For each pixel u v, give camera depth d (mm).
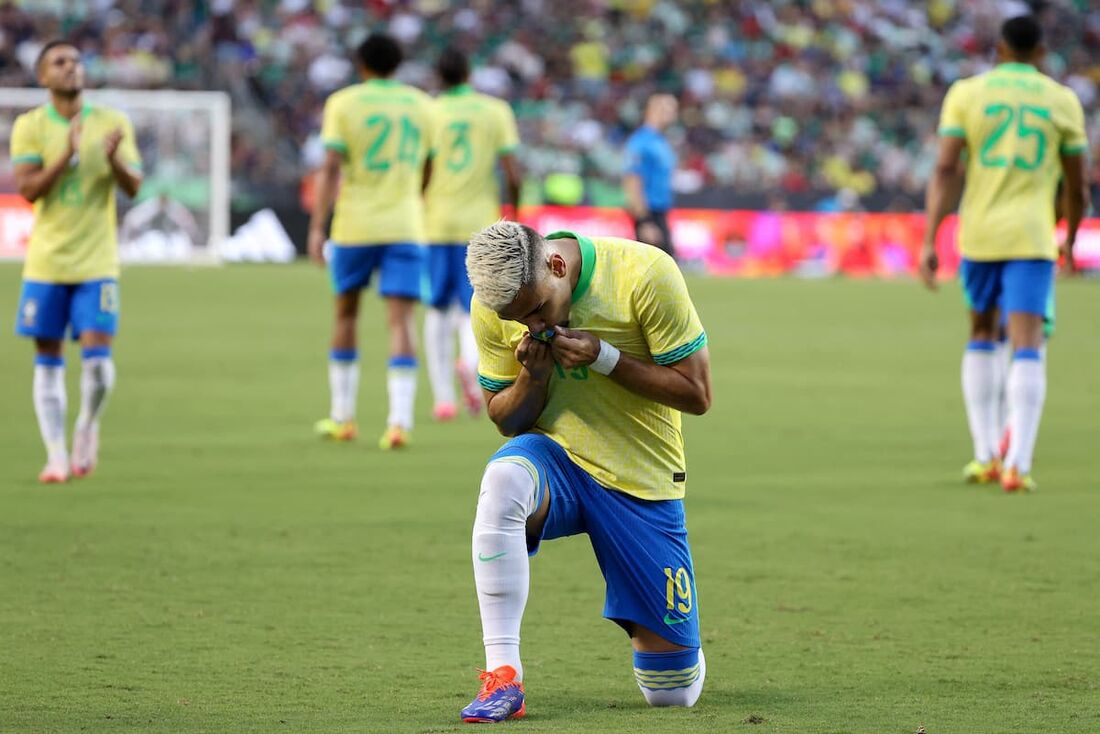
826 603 22266
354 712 16281
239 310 73688
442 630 20453
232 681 17719
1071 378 53719
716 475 33781
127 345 59469
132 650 19188
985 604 22234
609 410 16344
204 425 40750
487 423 42531
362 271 37938
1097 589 23266
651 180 68125
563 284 15617
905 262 110000
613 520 16344
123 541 26203
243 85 120312
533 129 121438
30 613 21172
